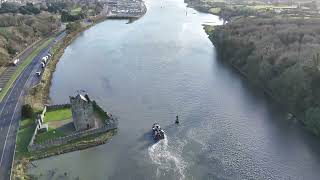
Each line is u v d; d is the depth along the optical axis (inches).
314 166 4328.3
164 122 5265.8
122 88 6560.0
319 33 7573.8
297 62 6038.4
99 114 5378.9
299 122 5374.0
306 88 5487.2
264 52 6988.2
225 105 5890.8
